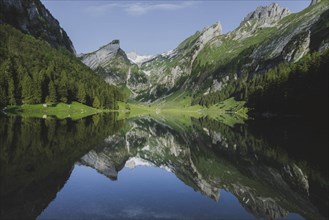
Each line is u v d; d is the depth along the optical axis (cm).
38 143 4781
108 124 9900
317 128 8262
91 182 3105
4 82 12162
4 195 2398
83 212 2217
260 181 3338
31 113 12194
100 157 4469
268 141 6025
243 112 19300
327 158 4241
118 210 2309
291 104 12788
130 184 3219
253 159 4497
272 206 2483
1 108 11562
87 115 13550
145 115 19888
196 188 3091
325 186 3050
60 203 2375
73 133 6431
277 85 14562
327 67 11194
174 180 3469
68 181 3012
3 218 1953
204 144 6412
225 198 2727
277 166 3966
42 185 2755
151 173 3872
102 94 18862
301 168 3759
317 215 2286
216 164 4350
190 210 2369
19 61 16750
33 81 13400
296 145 5341
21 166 3328
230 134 7700
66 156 4100
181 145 6450
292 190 2961
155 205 2475
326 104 10619
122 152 5284
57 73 17725
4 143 4569
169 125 11606
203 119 15700
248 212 2348
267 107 15350
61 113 13550
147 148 6150
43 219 2025
